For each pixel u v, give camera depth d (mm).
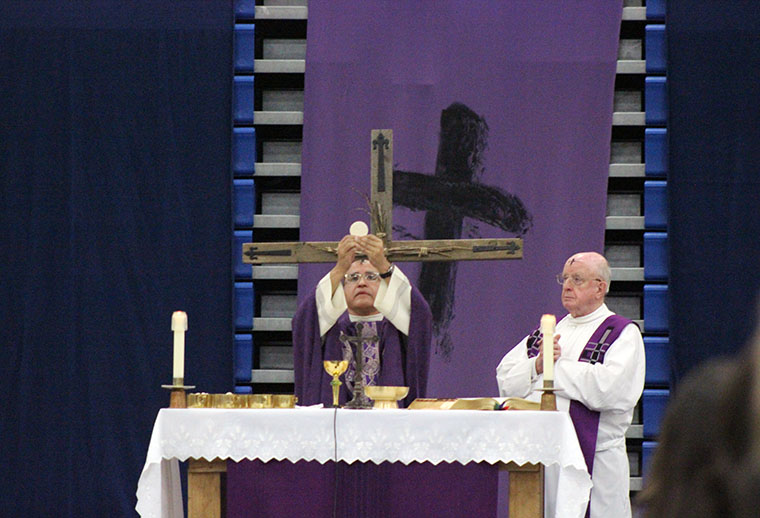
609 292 20062
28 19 19766
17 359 19094
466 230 19312
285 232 20375
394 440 11531
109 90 19672
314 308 14297
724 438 3424
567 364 14688
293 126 20484
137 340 19156
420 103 19547
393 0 19781
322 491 11828
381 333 14602
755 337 3447
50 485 18828
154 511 11547
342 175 19438
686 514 3424
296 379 14617
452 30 19672
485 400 12078
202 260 19391
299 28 20688
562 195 19234
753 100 19156
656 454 3674
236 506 11867
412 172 19438
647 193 19766
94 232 19391
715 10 19359
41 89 19656
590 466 14578
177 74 19734
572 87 19438
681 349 18859
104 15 19812
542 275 19047
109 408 19000
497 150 19406
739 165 19062
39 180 19484
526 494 11734
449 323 18969
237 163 20250
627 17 20203
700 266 18969
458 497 11773
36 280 19266
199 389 19125
